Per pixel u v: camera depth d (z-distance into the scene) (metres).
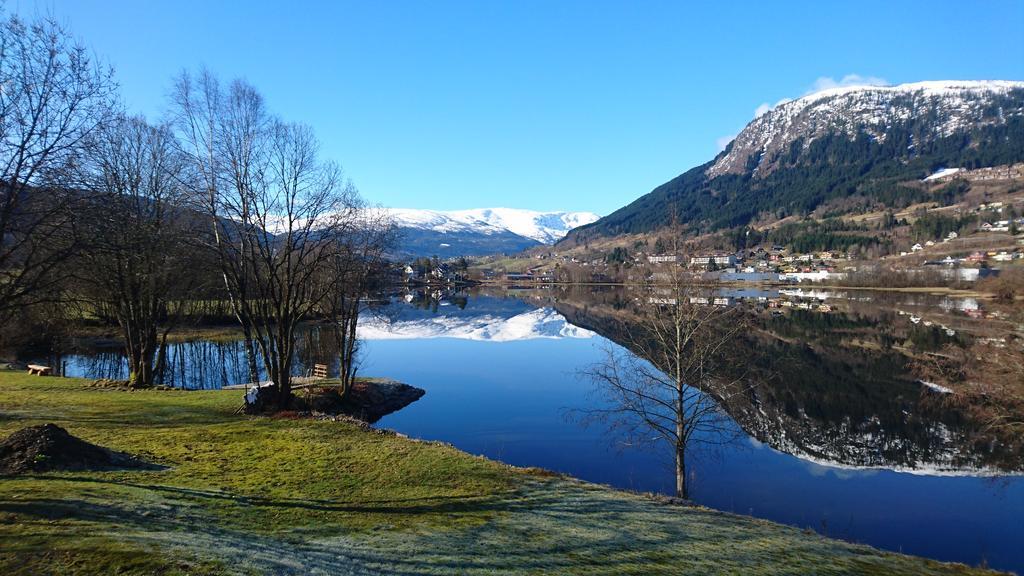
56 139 13.16
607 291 161.88
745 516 13.61
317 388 27.38
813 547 11.14
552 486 14.17
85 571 6.41
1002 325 38.00
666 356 18.31
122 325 27.03
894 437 24.89
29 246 14.02
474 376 39.66
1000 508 17.59
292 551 8.26
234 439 16.69
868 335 53.59
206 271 25.75
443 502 12.11
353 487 12.72
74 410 19.09
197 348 49.16
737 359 20.95
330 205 22.58
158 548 7.35
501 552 9.27
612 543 10.16
